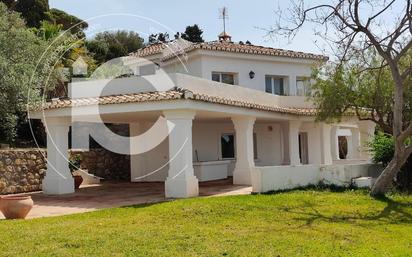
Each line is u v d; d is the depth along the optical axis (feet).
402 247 29.86
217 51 76.74
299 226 36.47
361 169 61.21
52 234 32.50
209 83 59.36
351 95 64.54
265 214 41.19
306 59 87.40
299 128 78.48
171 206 43.39
